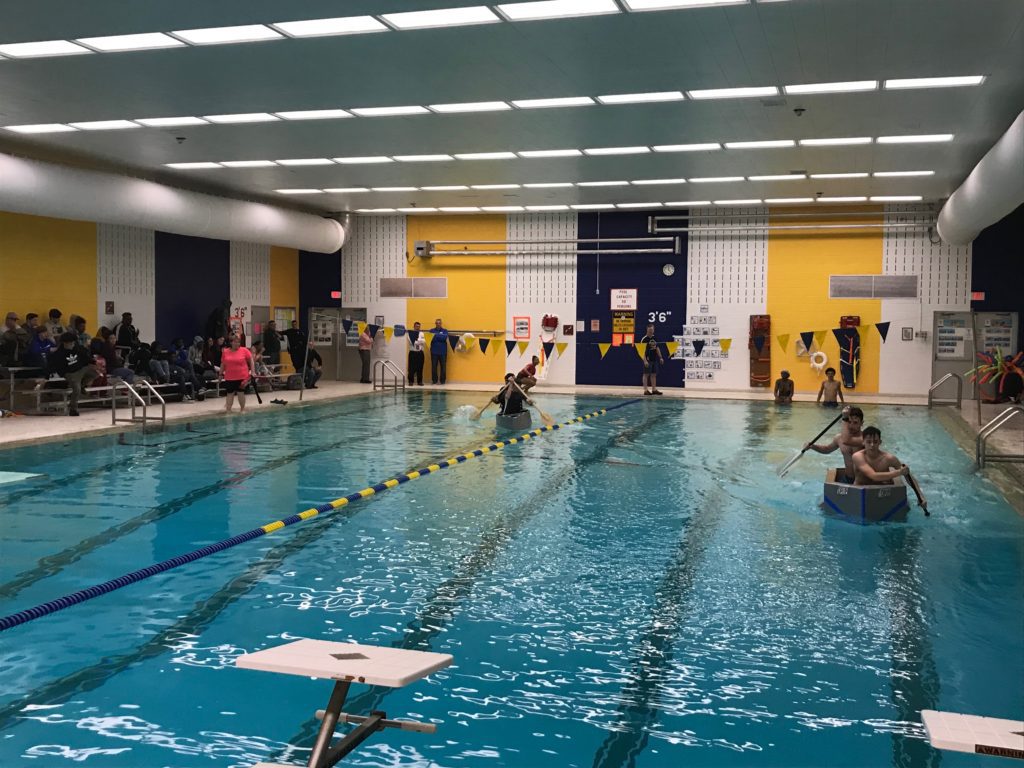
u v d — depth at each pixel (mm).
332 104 11812
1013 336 20750
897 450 12656
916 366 21406
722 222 22281
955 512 8703
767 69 10031
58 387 15742
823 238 21766
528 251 23594
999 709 4355
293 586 6227
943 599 6031
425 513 8531
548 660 4934
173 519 8094
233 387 16312
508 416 14570
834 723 4199
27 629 5316
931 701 4441
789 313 22047
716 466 11297
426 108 12070
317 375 22172
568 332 23469
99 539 7363
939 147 14281
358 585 6266
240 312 22156
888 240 21391
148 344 18438
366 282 24547
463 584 6305
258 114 12445
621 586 6277
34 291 16562
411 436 13766
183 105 11914
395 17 8469
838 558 7043
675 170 16641
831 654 5043
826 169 16391
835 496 8531
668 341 22844
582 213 23188
